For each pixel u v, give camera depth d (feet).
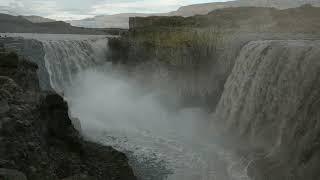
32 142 48.93
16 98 56.59
